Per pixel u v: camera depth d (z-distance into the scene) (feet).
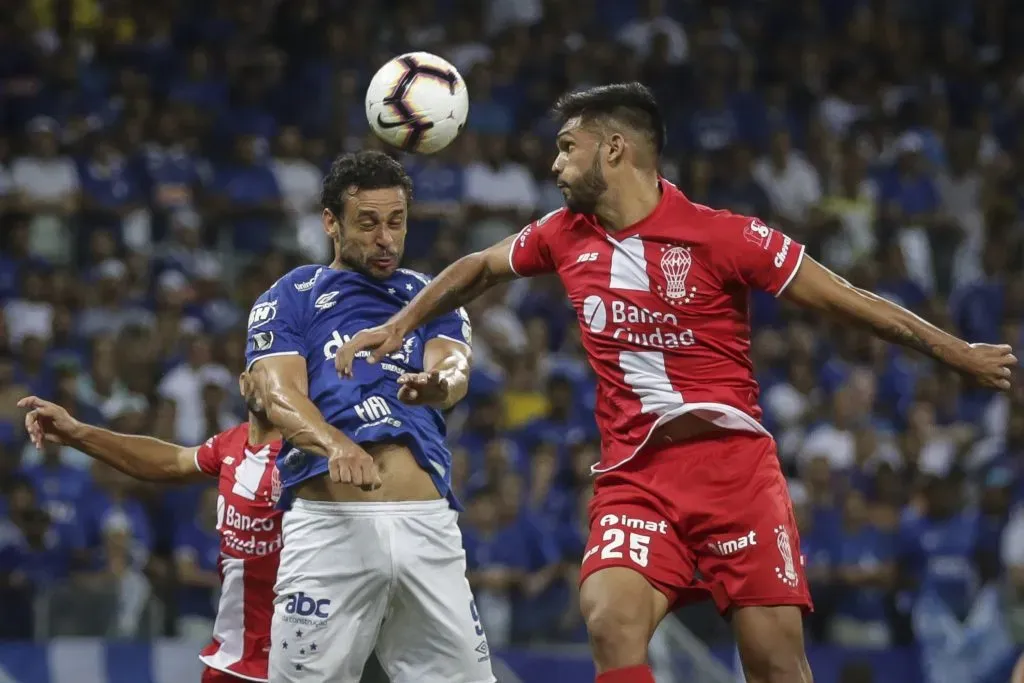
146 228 157.58
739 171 173.58
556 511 126.11
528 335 148.56
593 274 56.03
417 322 55.93
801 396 150.51
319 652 55.62
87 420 129.80
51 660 106.32
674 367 55.57
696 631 112.78
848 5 211.82
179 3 183.32
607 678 53.67
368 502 55.62
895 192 184.75
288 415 54.34
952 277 180.86
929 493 129.70
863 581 123.85
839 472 135.54
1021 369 149.89
